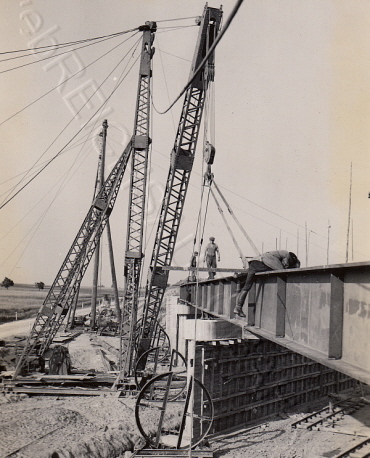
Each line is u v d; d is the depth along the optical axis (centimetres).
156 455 1190
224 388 1573
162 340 3216
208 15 1520
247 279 1026
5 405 1505
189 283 2380
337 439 1463
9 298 6906
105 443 1191
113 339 3403
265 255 981
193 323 1562
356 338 590
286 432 1548
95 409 1511
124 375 1933
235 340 1575
